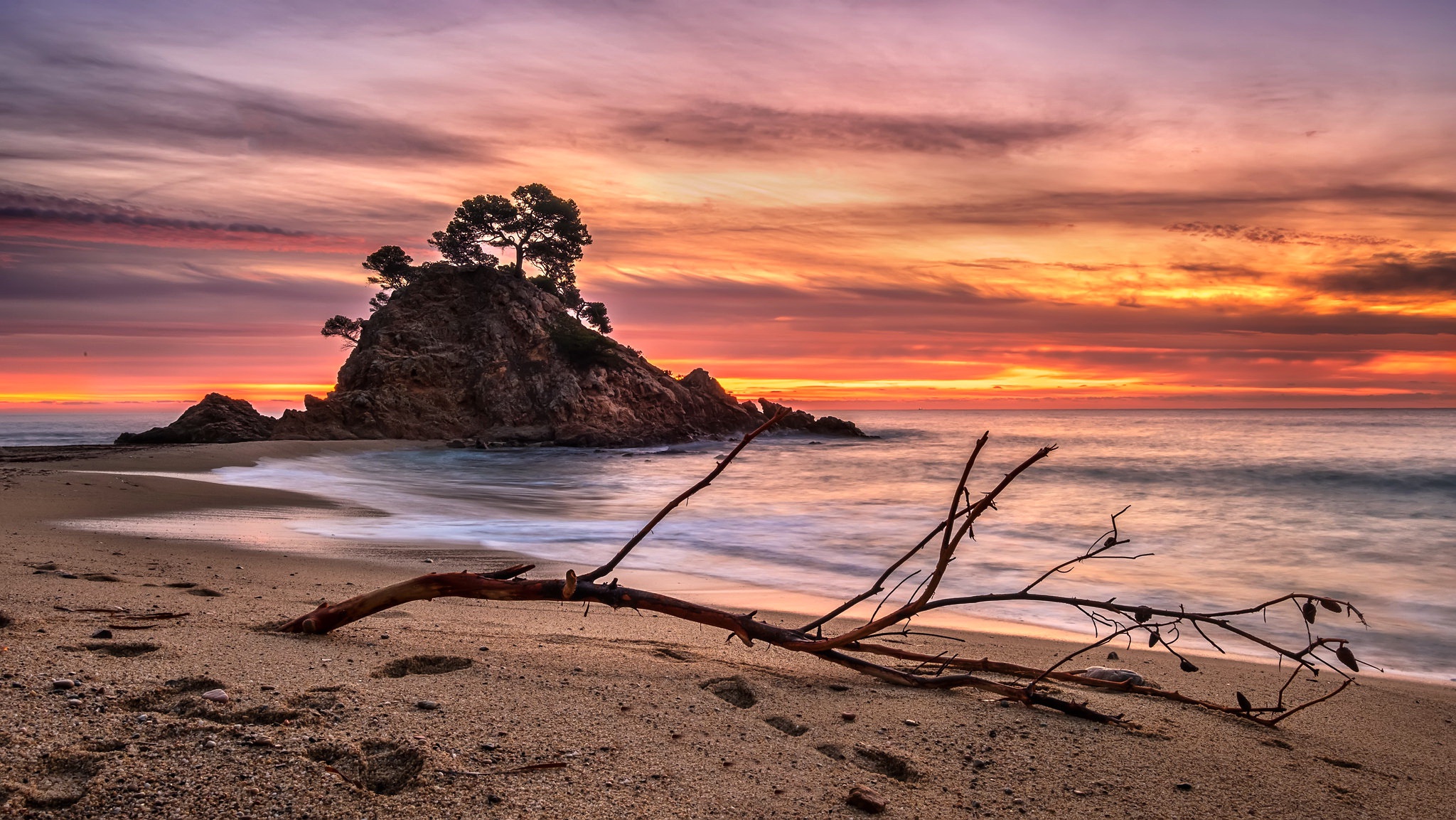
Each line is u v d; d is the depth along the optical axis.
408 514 15.15
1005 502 18.67
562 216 70.12
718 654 4.91
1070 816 2.92
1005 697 4.23
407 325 61.06
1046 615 7.55
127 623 4.55
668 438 56.94
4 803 2.39
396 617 5.45
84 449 32.28
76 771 2.63
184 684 3.49
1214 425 89.88
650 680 4.15
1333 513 16.47
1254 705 4.73
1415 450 35.16
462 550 10.59
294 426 51.81
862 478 26.28
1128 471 26.89
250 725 3.08
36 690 3.22
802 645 4.34
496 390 57.41
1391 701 5.05
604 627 5.55
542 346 60.31
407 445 48.06
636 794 2.82
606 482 24.98
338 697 3.49
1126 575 10.03
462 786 2.77
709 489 22.48
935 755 3.40
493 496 20.11
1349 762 3.74
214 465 25.55
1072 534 13.38
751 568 10.11
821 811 2.80
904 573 9.84
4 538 8.46
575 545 11.48
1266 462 29.31
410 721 3.28
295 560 8.68
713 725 3.56
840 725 3.71
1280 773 3.47
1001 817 2.87
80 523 10.64
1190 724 4.05
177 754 2.79
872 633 4.22
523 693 3.77
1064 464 30.42
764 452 44.34
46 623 4.40
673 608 4.49
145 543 9.02
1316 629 7.41
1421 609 8.26
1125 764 3.43
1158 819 2.94
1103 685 4.28
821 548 11.61
